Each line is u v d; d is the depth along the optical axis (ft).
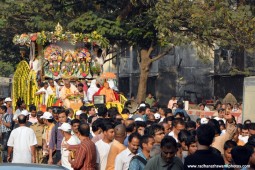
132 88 205.67
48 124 70.59
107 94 97.50
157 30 132.46
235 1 138.31
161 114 78.54
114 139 49.75
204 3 128.26
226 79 177.27
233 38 127.95
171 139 40.32
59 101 96.53
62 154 58.70
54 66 108.78
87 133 52.21
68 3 143.02
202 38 130.21
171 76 193.47
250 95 84.28
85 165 51.01
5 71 235.61
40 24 145.48
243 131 60.59
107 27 132.05
